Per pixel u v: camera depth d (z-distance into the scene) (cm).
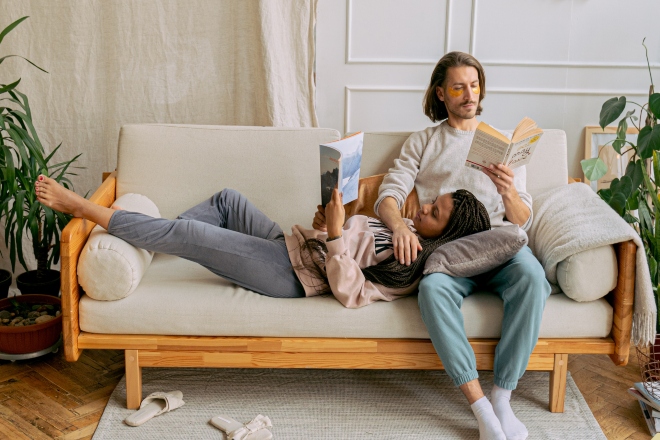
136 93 282
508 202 207
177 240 197
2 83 275
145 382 217
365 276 198
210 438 189
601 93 297
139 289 198
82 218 198
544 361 199
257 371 226
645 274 186
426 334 195
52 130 282
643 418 204
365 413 203
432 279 190
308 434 192
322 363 198
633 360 237
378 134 246
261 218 227
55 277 259
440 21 290
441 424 198
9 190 227
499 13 289
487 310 194
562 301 196
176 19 277
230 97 287
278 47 278
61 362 231
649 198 276
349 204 234
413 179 230
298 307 194
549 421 199
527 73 296
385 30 291
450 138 229
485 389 216
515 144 190
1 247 283
